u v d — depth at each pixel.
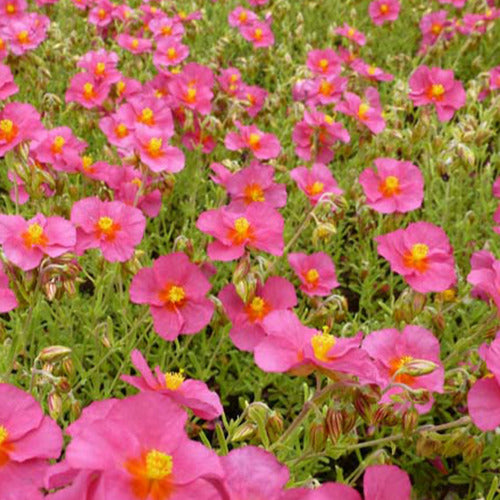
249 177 0.39
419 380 0.31
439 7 0.75
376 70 0.53
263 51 0.58
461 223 0.44
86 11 0.60
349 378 0.27
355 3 0.69
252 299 0.34
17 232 0.31
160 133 0.37
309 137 0.44
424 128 0.44
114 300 0.37
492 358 0.27
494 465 0.34
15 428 0.25
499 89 0.52
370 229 0.43
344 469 0.36
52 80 0.53
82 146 0.40
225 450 0.29
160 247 0.42
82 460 0.21
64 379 0.29
